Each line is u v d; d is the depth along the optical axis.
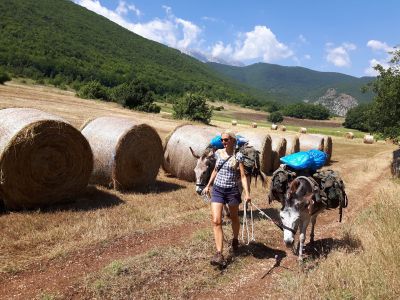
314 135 24.55
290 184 6.68
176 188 12.48
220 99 135.75
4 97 35.47
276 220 9.66
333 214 11.00
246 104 138.50
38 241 7.08
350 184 15.74
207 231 8.18
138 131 11.81
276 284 6.18
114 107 48.31
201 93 48.81
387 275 5.95
